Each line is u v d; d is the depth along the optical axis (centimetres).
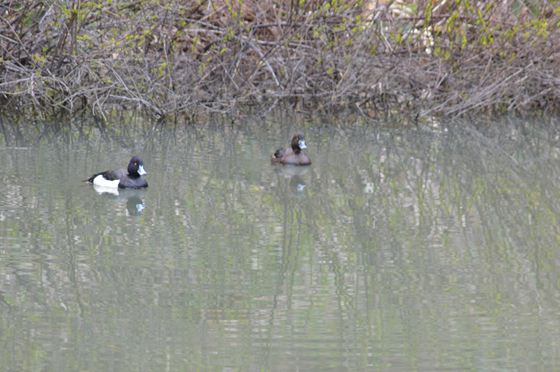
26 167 1856
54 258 1309
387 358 988
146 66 2253
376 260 1338
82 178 1777
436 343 1034
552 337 1053
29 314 1103
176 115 2364
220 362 972
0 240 1386
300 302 1159
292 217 1564
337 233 1477
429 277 1269
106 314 1106
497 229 1523
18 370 955
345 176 1888
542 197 1752
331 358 986
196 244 1389
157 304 1140
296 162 1953
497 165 2028
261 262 1313
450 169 1981
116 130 2281
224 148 2105
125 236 1420
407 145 2212
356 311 1128
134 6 2252
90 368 958
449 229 1522
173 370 953
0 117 2377
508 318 1116
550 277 1275
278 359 981
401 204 1677
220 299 1161
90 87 2275
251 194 1711
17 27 2261
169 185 1753
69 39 2253
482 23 2364
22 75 2308
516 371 956
